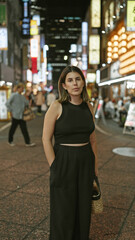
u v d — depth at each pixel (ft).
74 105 7.29
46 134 7.20
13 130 26.37
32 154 22.76
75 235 7.59
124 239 9.32
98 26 87.97
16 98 25.55
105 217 10.98
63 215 7.11
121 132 37.81
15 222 10.44
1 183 15.12
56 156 7.20
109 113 62.23
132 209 11.77
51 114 7.13
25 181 15.49
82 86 7.23
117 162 20.10
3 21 54.60
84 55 146.20
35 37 144.46
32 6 191.01
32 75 172.65
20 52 181.78
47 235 9.50
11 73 146.51
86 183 7.24
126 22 33.94
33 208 11.73
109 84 46.52
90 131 7.37
